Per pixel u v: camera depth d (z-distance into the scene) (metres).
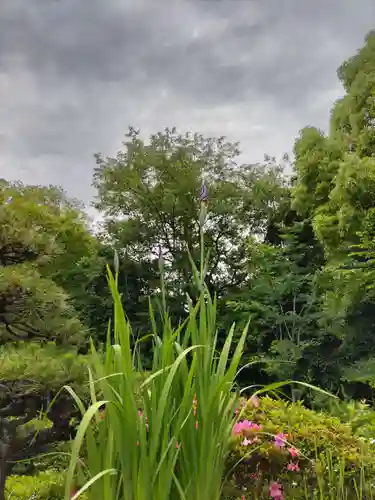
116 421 2.25
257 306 18.34
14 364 4.74
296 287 18.20
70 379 4.59
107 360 2.43
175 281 20.52
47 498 4.96
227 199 22.47
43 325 5.02
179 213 21.52
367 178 13.45
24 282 4.75
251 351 19.16
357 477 3.38
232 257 22.70
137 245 21.83
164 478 2.26
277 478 3.41
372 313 15.65
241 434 3.48
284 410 3.81
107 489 2.25
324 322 16.67
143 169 22.58
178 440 2.47
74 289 19.47
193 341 2.52
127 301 19.67
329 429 3.69
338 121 17.58
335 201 15.12
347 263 15.02
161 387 2.43
